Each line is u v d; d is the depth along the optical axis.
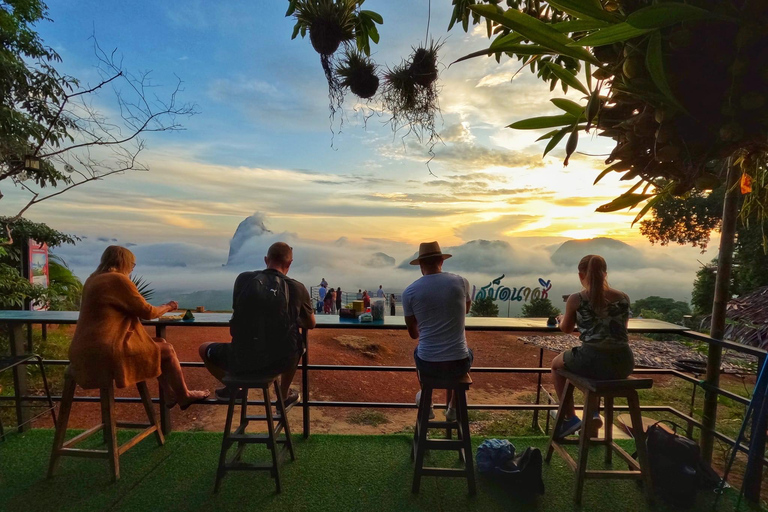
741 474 3.05
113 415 2.72
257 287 2.65
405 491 2.65
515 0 1.78
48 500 2.52
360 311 3.46
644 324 3.24
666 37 0.72
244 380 2.58
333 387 6.91
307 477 2.79
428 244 2.90
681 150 0.78
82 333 2.66
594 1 0.74
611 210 1.03
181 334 9.67
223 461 2.60
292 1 1.85
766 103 0.71
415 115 1.78
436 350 2.62
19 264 7.24
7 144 5.35
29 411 3.50
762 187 1.49
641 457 2.48
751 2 0.67
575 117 0.94
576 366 2.67
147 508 2.46
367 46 2.11
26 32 5.53
